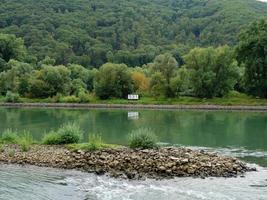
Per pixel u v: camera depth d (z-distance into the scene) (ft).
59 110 357.41
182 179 92.99
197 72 406.62
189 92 420.77
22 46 631.15
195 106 375.04
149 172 98.07
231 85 406.21
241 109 359.66
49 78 443.73
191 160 104.58
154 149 121.60
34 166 107.04
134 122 244.01
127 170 99.86
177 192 83.10
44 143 134.51
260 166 111.34
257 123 239.09
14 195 81.00
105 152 115.24
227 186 88.12
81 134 138.62
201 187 86.89
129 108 387.55
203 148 146.51
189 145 153.99
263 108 354.95
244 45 390.63
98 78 438.40
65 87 448.24
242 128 212.64
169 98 414.82
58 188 86.07
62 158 111.75
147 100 413.39
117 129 205.67
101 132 192.03
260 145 155.22
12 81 456.04
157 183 89.45
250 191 84.74
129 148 122.72
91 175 97.19
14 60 540.52
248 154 134.31
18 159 113.09
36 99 437.17
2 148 126.21
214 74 400.67
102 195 80.94
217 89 405.59
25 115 293.84
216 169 100.37
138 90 442.91
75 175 97.40
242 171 101.65
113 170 100.83
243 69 438.40
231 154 134.10
